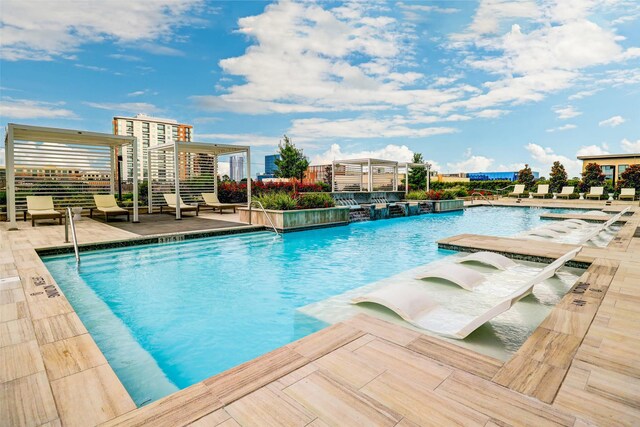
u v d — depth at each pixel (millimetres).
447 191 19438
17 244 7332
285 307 4691
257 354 3457
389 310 3885
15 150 11578
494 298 4285
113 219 12438
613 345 2629
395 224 13414
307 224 11102
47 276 4773
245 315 4418
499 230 11773
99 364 2514
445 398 1976
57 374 2385
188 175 16344
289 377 2172
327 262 7148
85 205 13250
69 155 12797
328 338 2686
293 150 28156
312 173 29078
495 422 1791
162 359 3354
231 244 8938
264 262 7133
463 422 1788
